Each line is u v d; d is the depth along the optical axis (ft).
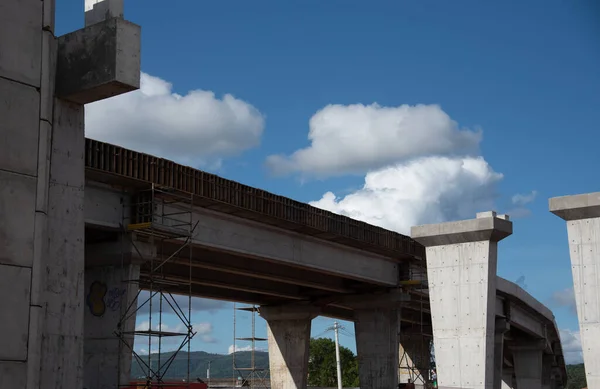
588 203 111.75
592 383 109.40
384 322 176.24
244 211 124.67
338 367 304.09
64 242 76.38
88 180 101.30
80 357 76.23
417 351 255.70
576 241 113.60
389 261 173.27
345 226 149.89
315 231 142.72
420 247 176.35
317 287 167.84
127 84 75.41
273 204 130.41
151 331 102.68
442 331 141.28
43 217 55.62
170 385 103.30
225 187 120.06
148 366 102.32
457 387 138.00
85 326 105.29
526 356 283.79
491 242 140.67
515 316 232.94
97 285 106.01
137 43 76.95
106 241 106.83
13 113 54.65
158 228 103.35
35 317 53.88
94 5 79.66
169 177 109.91
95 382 102.32
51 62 76.02
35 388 53.31
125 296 103.09
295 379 182.09
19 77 55.31
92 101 79.30
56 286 74.84
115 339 102.37
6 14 55.06
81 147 79.41
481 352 137.18
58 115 77.46
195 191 114.21
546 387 342.64
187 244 110.63
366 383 175.42
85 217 100.32
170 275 140.26
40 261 54.85
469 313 139.44
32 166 55.36
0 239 52.75
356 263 161.38
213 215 123.24
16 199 54.03
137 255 105.29
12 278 53.01
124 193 106.83
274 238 137.80
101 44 75.92
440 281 143.13
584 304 111.65
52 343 73.46
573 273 113.09
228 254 138.82
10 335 52.42
